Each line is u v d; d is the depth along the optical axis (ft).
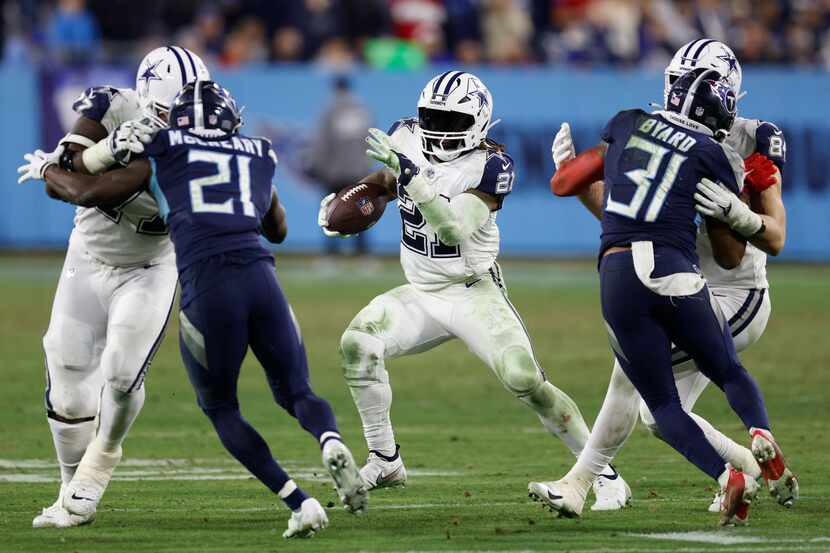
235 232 58.18
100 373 65.46
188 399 104.22
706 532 59.36
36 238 193.77
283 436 89.66
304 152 197.47
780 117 200.54
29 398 102.53
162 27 204.44
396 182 73.51
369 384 70.08
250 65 198.08
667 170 61.11
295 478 75.46
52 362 64.64
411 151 71.67
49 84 192.95
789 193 200.34
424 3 211.20
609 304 61.00
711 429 63.21
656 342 60.49
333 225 72.79
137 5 202.28
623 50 207.62
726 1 213.66
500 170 69.00
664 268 60.03
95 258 64.49
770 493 62.49
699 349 60.70
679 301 59.98
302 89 197.57
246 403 102.83
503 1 209.05
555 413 68.23
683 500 68.44
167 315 64.44
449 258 70.08
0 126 192.65
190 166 59.06
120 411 62.69
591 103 200.23
